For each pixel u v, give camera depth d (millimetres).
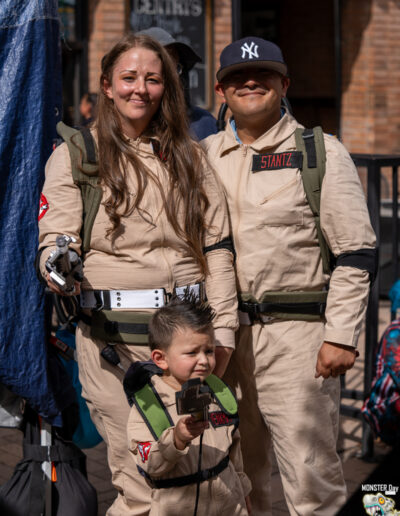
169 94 2879
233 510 2646
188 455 2555
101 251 2814
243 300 3053
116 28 9203
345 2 11234
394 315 4598
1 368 3061
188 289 2828
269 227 3002
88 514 3125
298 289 3031
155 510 2590
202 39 9578
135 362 2650
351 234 2932
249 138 3127
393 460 4398
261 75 3023
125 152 2801
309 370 3018
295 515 3037
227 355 2881
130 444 2557
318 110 13625
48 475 3117
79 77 9156
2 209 3109
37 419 3172
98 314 2807
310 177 2969
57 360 3191
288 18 13703
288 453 3031
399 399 4168
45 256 2709
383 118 11281
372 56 11117
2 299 3074
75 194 2805
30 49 3125
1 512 2369
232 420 2660
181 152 2859
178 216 2834
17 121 3121
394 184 5156
